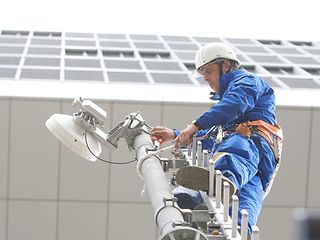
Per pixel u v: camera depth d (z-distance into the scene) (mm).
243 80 6887
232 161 6367
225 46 7340
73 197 16750
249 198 6809
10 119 16531
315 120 16891
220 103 6590
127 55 24672
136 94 17156
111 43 26062
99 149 7578
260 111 7160
